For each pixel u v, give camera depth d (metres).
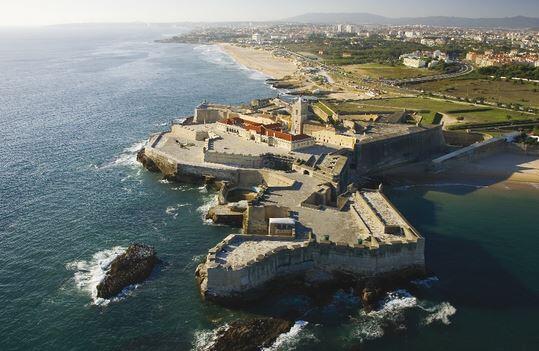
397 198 133.75
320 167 132.88
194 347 73.56
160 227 111.19
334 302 84.44
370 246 87.94
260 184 135.00
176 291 86.62
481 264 97.81
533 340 76.38
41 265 95.00
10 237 106.38
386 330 77.81
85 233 108.25
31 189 134.75
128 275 88.88
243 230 106.00
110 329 77.50
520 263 98.56
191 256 98.19
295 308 82.75
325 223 100.19
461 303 84.94
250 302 83.25
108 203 125.12
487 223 117.69
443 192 138.88
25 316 80.31
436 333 77.44
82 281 89.50
